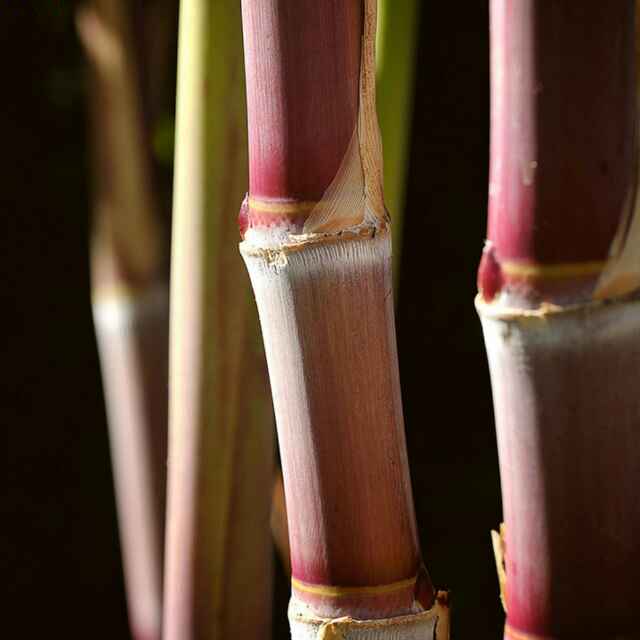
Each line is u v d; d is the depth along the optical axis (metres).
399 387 0.75
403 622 0.75
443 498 1.71
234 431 0.88
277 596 1.65
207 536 0.88
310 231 0.73
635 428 0.71
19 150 1.76
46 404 1.82
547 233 0.70
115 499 1.82
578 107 0.69
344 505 0.74
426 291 1.71
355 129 0.73
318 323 0.73
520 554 0.73
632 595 0.72
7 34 1.69
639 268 0.70
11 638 1.83
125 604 1.83
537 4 0.69
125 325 1.20
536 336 0.71
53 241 1.78
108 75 1.17
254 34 0.73
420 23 1.65
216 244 0.85
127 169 1.19
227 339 0.87
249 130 0.74
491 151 0.71
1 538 1.83
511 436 0.72
